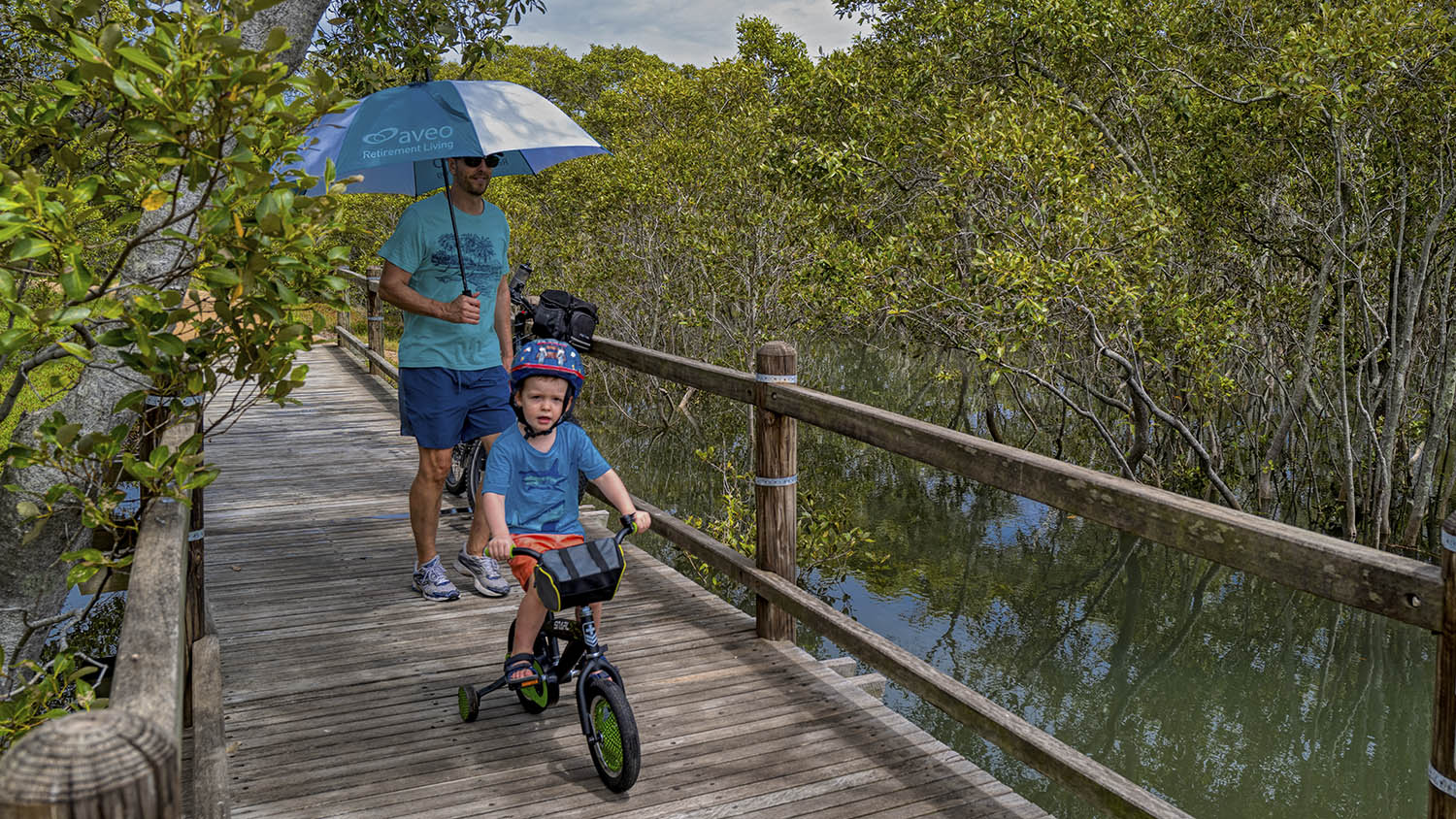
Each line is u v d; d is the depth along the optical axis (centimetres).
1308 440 1275
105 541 348
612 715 317
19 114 272
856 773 332
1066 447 1611
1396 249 1101
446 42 651
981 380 1541
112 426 344
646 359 531
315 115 260
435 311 447
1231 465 1455
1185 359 1148
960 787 324
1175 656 855
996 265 994
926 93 1236
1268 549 222
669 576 535
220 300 257
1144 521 254
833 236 1321
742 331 1684
